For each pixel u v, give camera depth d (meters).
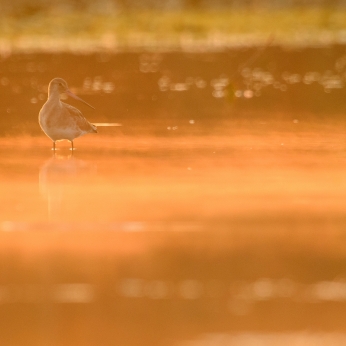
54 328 6.83
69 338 6.64
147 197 11.29
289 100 23.03
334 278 8.03
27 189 11.87
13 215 10.32
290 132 17.48
